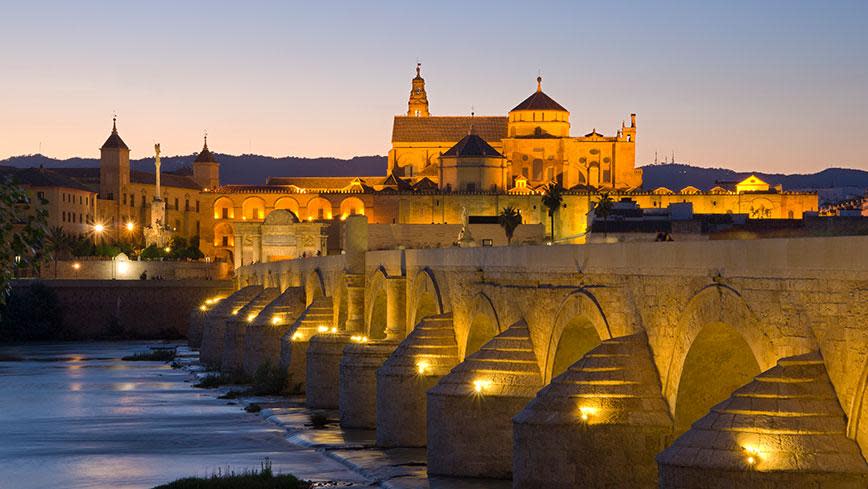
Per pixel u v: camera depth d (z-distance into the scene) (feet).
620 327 144.77
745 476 101.91
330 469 205.36
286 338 351.05
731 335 124.26
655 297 135.23
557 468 136.67
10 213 111.96
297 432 256.73
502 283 191.72
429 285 237.25
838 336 100.94
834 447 100.22
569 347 164.66
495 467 179.01
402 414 221.87
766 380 106.01
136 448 244.63
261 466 212.43
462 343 215.72
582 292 154.30
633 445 133.49
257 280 585.22
